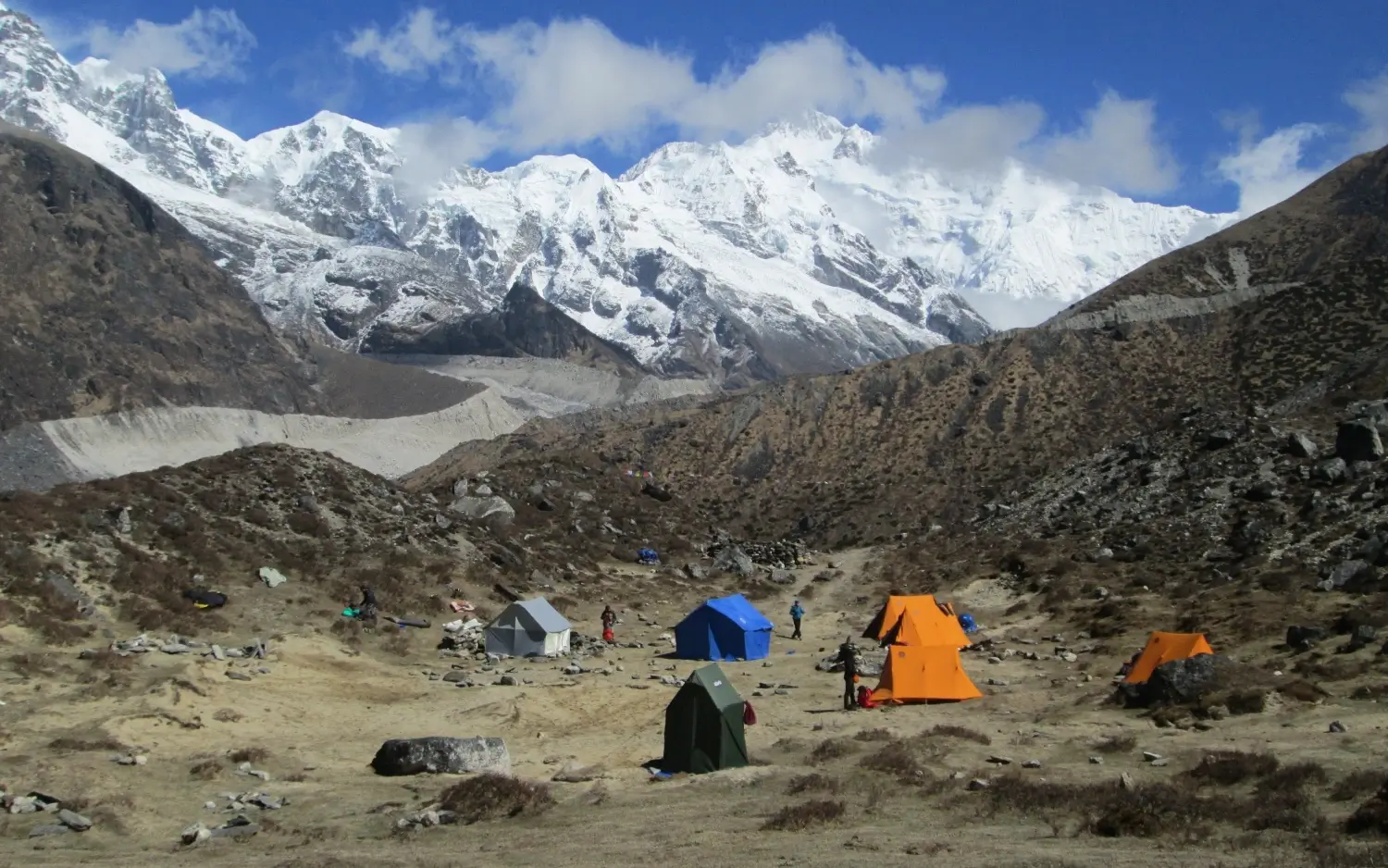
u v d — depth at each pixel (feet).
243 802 85.51
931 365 438.40
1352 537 182.29
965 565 240.53
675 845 68.23
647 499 316.60
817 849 64.39
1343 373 315.37
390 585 185.88
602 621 186.70
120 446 655.35
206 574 168.66
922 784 81.82
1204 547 209.05
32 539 155.22
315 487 218.18
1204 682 106.52
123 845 75.46
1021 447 358.64
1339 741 84.99
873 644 176.86
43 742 96.12
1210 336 402.93
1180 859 57.06
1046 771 83.82
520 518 265.95
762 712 123.24
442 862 65.82
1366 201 472.85
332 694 127.03
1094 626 165.37
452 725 115.55
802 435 413.59
